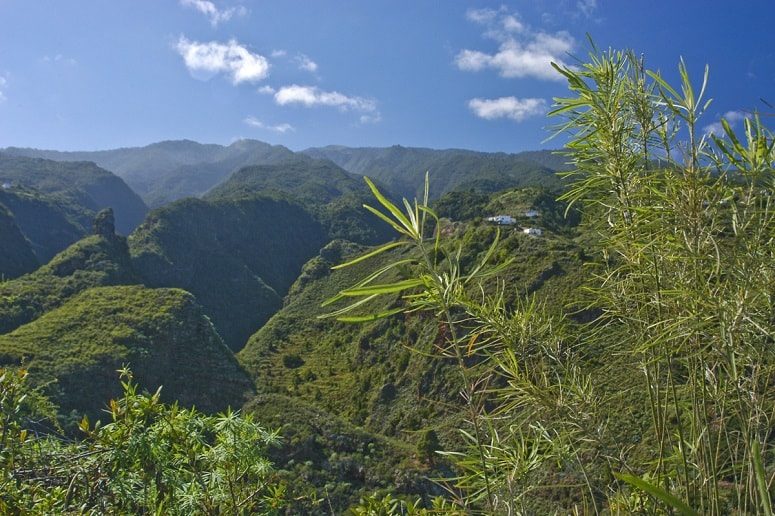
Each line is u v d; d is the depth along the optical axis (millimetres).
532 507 1653
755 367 1303
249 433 2945
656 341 1382
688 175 1357
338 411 38750
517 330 1653
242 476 2955
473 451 1662
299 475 18438
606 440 1641
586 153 1759
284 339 66688
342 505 17328
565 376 1700
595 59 1754
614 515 1559
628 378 1677
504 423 1774
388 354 42562
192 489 2785
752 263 1260
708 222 1371
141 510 2742
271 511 2932
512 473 1596
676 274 1491
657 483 1531
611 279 1747
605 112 1687
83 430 2643
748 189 1312
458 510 1650
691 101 1442
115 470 2535
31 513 2334
